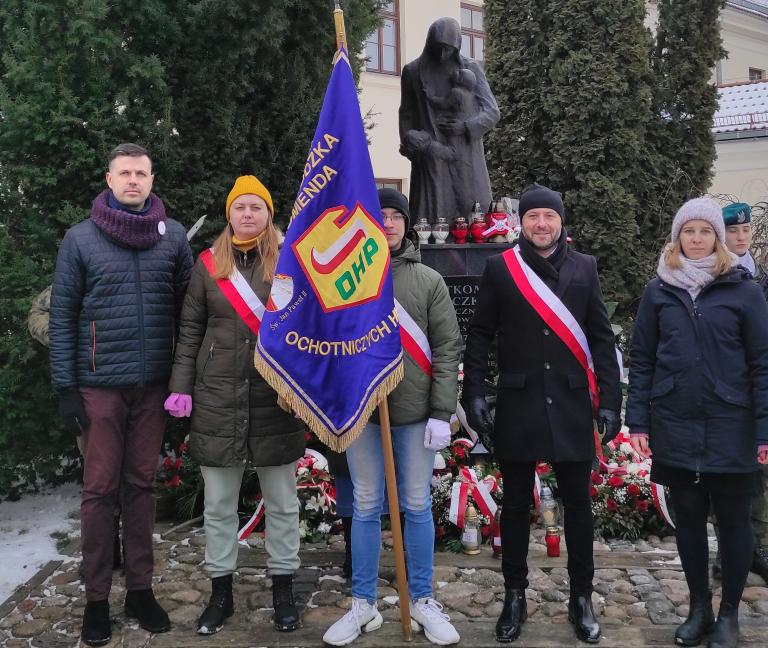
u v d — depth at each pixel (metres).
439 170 5.05
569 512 2.96
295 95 4.92
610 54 7.37
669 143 7.78
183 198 4.59
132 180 2.99
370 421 2.91
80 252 2.97
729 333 2.79
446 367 2.89
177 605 3.28
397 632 2.98
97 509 2.97
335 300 2.84
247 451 3.00
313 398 2.84
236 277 3.01
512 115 7.90
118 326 2.98
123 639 2.99
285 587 3.09
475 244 4.70
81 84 4.23
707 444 2.78
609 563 3.63
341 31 2.89
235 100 4.80
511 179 7.93
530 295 2.92
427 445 2.82
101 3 4.10
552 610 3.16
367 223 2.83
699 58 7.68
